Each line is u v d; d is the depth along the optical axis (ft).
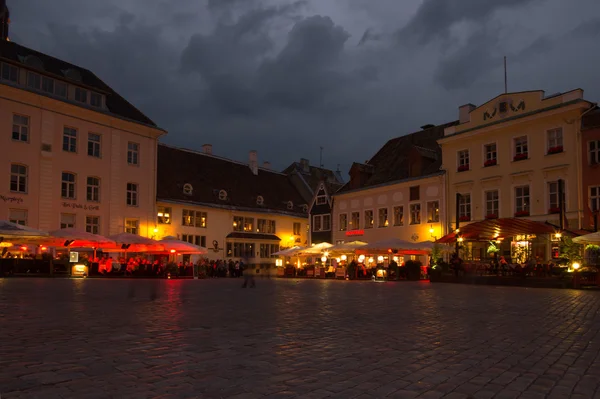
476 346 23.57
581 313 38.75
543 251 104.99
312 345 23.30
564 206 102.12
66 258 112.98
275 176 208.23
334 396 14.98
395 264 117.50
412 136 154.40
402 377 17.40
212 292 62.54
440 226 126.62
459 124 126.82
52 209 128.47
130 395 14.74
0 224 89.04
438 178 128.36
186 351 21.43
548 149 108.17
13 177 122.42
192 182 171.12
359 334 26.76
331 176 233.14
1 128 120.47
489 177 117.60
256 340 24.47
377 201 144.66
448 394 15.42
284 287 77.61
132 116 150.82
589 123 102.27
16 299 46.21
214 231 168.25
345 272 120.67
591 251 90.48
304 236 198.49
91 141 138.51
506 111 116.26
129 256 143.13
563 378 17.61
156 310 38.06
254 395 14.93
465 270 99.09
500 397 15.20
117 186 142.72
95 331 26.73
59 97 130.93
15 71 124.67
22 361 19.10
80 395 14.65
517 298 54.60
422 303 46.93
